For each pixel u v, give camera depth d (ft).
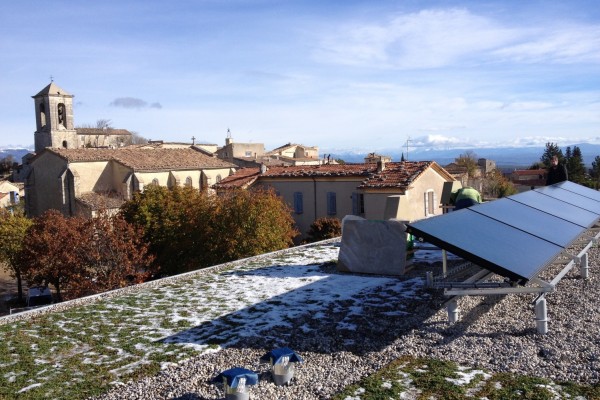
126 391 23.41
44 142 221.87
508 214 33.17
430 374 22.39
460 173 220.23
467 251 22.90
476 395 20.08
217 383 23.47
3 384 25.11
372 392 20.90
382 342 27.48
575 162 289.53
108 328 33.91
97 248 85.76
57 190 155.22
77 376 25.71
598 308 29.32
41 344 31.22
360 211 111.04
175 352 28.30
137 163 157.07
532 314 29.45
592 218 37.91
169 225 100.53
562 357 23.13
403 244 44.50
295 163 256.11
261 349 27.89
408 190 97.50
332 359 25.76
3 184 226.99
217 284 45.68
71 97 226.99
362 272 45.93
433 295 35.91
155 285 47.37
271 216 92.79
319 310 34.60
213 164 177.88
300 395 21.53
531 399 19.44
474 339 26.13
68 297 83.82
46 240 93.91
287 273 48.37
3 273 142.31
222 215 93.20
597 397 19.26
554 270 39.83
